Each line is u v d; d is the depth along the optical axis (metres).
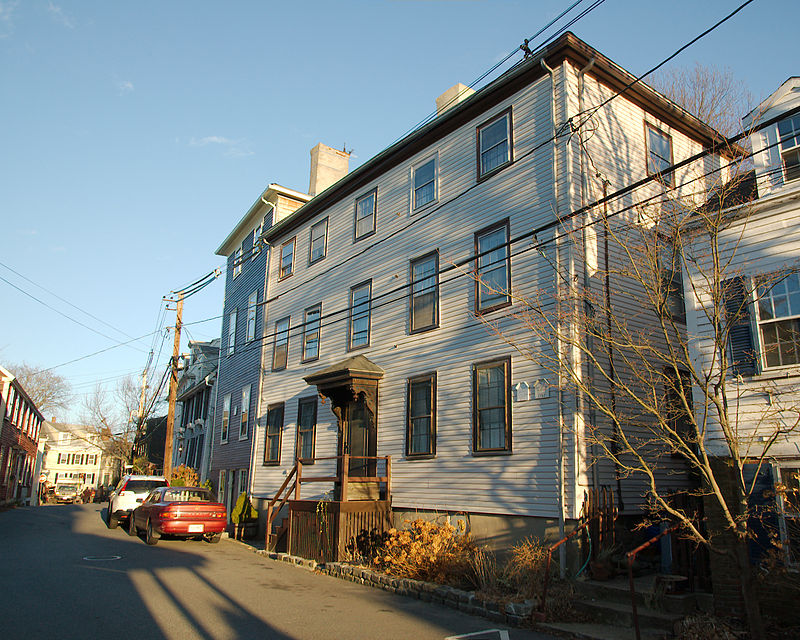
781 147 10.12
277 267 24.72
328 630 8.82
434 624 9.35
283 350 23.12
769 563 8.18
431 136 17.08
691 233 10.28
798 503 8.54
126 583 11.77
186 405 43.41
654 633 8.61
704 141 17.05
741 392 9.41
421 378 15.86
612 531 11.70
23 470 45.81
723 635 8.05
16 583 11.43
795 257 9.18
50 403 69.38
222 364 30.14
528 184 14.05
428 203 16.95
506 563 12.15
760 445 9.08
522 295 13.52
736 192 10.91
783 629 8.23
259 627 8.87
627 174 14.51
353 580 13.19
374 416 17.06
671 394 12.91
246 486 24.48
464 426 14.30
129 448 61.97
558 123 13.65
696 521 10.38
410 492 15.39
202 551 17.55
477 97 15.42
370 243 19.02
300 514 16.45
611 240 13.52
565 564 11.31
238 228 28.88
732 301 9.72
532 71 14.30
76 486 79.56
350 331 19.17
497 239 14.59
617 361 12.73
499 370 13.73
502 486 13.02
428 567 11.85
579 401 11.89
